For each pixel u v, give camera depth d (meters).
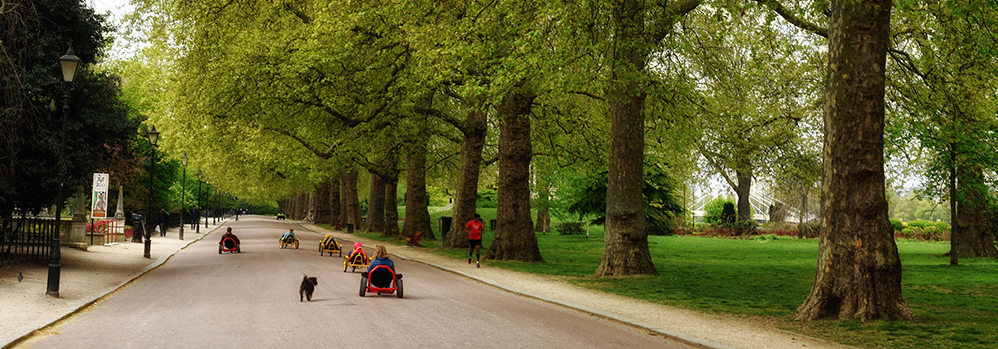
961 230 29.25
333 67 24.25
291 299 12.40
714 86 21.91
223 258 24.52
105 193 20.11
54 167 17.08
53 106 17.81
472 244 22.69
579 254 30.62
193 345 7.82
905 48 21.41
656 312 12.16
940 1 17.34
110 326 9.48
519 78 15.46
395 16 18.81
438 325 9.55
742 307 12.98
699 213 77.88
